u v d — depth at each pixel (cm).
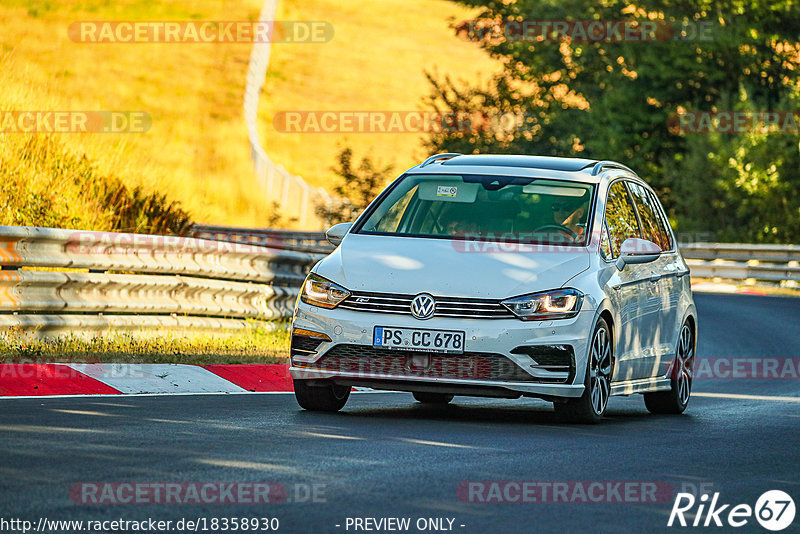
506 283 2988
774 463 2588
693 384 4659
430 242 3175
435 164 3569
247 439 2523
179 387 3478
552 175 3447
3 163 5062
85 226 5069
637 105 13575
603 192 3403
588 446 2703
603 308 3095
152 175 6294
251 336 4641
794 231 12156
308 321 3055
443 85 13400
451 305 2961
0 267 3738
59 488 1930
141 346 3947
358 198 9950
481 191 3388
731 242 12512
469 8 14900
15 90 6069
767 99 13162
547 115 13850
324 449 2444
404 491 2055
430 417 3164
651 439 2891
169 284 4309
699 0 13275
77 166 5606
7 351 3481
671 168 13312
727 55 13100
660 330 3572
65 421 2625
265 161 16438
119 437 2448
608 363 3175
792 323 7131
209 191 14950
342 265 3098
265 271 4981
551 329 2964
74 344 3744
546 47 14262
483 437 2759
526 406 3678
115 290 4075
